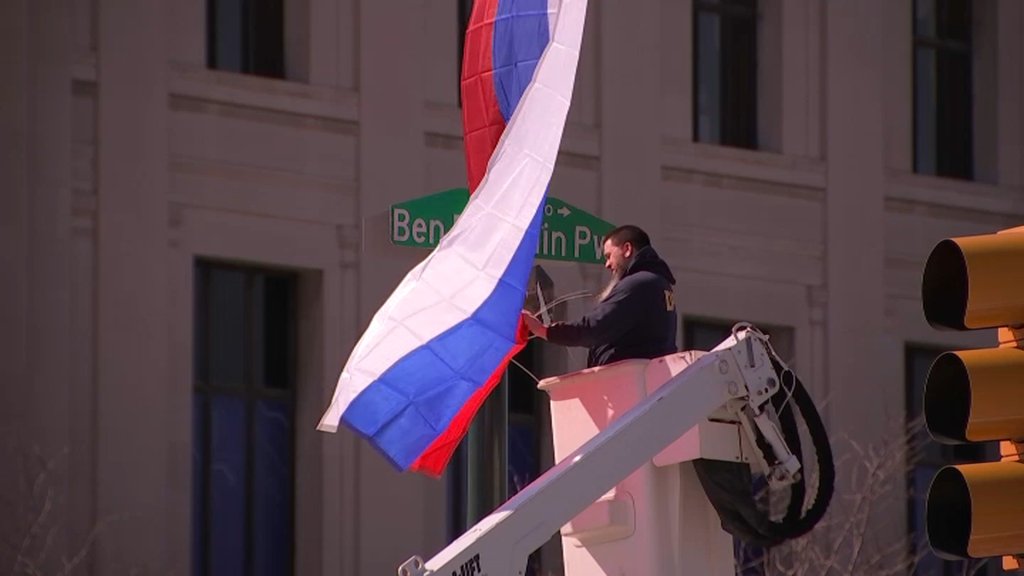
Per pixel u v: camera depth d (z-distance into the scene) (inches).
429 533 2551.7
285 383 2516.0
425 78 2583.7
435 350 727.7
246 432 2476.6
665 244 2736.2
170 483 2372.0
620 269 870.4
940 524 700.7
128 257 2357.3
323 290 2490.2
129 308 2352.4
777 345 2851.9
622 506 732.7
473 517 1040.2
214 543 2445.9
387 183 2534.5
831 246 2888.8
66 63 2337.6
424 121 2573.8
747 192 2827.3
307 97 2492.6
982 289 689.0
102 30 2365.9
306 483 2486.5
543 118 743.1
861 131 2935.5
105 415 2327.8
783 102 2876.5
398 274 2546.8
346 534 2490.2
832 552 2421.3
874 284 2918.3
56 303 2304.4
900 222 2962.6
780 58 2883.9
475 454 1043.9
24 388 2268.7
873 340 2908.5
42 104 2316.7
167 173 2391.7
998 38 3088.1
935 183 2997.0
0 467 2241.6
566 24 751.7
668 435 705.6
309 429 2488.9
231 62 2480.3
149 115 2384.4
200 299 2452.0
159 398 2364.7
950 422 701.9
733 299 2795.3
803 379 2844.5
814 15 2920.8
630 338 829.8
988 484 687.1
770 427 725.3
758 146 2883.9
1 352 2257.6
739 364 724.0
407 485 2534.5
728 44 2869.1
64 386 2300.7
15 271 2273.6
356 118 2527.1
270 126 2469.2
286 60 2517.2
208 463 2445.9
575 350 2603.3
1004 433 690.8
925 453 2965.1
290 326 2519.7
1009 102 3093.0
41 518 2188.7
